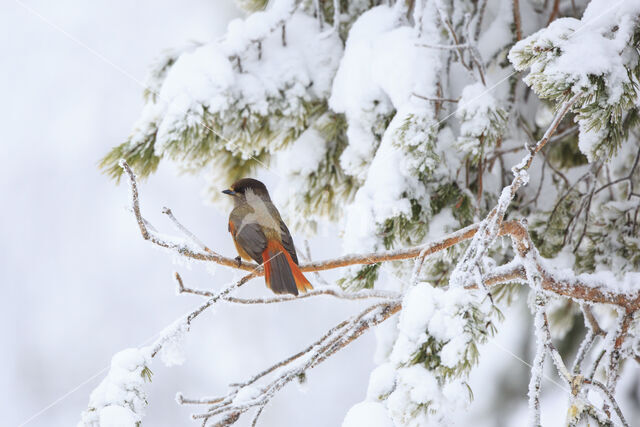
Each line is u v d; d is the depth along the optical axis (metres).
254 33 10.07
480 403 12.35
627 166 10.72
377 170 8.73
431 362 5.25
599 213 9.12
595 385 6.07
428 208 8.80
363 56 9.62
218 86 9.68
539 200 9.98
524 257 6.69
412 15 10.72
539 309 6.16
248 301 7.09
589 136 7.09
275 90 9.94
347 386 22.09
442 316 5.29
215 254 7.02
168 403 21.66
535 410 5.75
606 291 7.18
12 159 24.55
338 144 10.41
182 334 6.80
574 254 9.08
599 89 6.46
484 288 5.50
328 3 10.99
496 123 8.55
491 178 9.62
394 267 9.05
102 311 23.48
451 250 8.76
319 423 21.48
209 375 22.08
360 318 7.05
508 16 10.26
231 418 6.69
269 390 6.67
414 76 9.08
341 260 7.27
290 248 7.59
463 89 9.35
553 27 6.82
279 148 10.28
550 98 6.64
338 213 10.64
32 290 23.48
